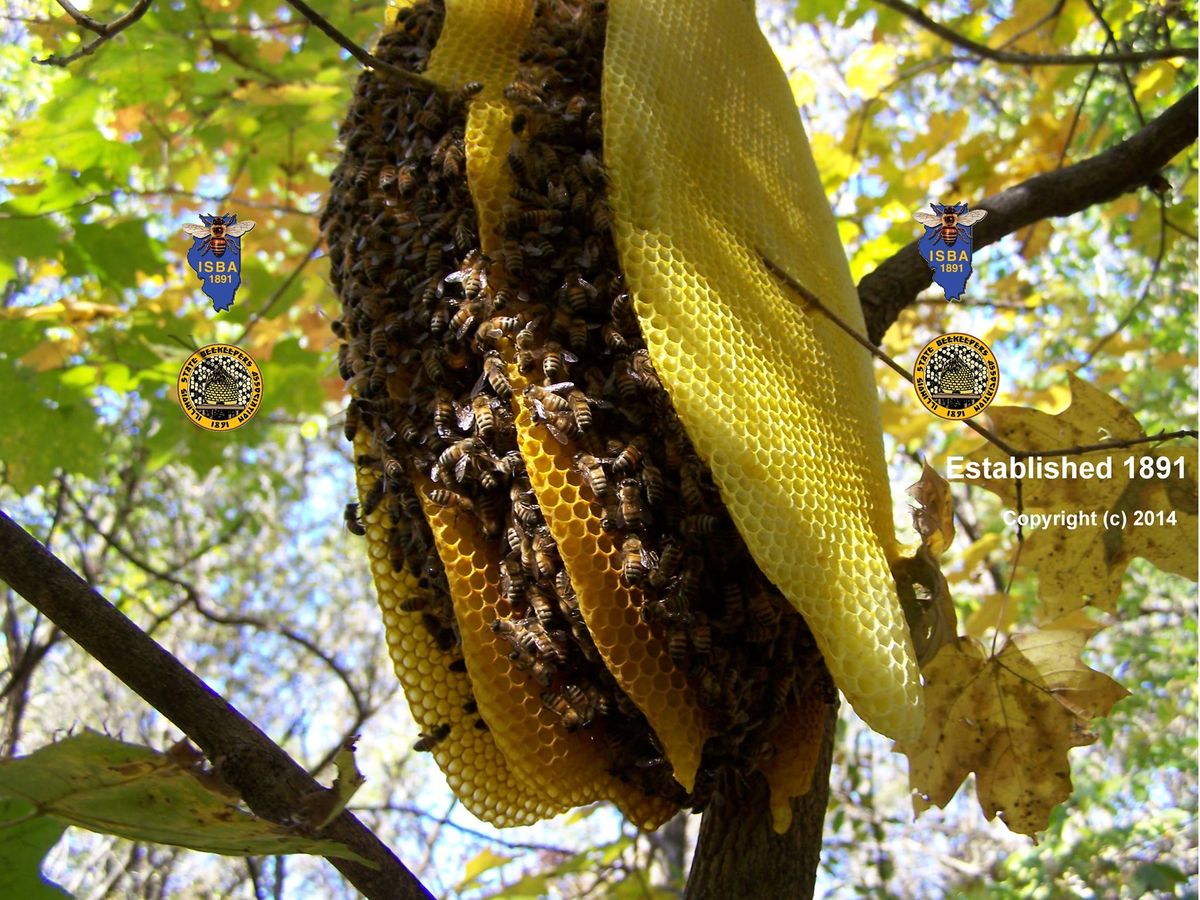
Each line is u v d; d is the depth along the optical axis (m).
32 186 0.66
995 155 0.74
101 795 0.23
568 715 0.27
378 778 1.73
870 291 0.45
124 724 1.51
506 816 0.30
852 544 0.27
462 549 0.28
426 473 0.29
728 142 0.32
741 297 0.29
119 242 0.64
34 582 0.29
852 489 0.29
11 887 0.24
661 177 0.29
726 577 0.27
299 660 1.67
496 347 0.28
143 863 1.36
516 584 0.27
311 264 0.80
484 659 0.28
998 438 0.38
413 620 0.31
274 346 0.75
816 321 0.32
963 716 0.38
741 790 0.33
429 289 0.29
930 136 0.75
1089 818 1.21
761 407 0.27
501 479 0.28
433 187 0.31
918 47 0.89
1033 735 0.38
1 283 0.65
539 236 0.28
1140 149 0.49
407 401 0.30
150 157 0.71
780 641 0.27
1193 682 1.28
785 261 0.31
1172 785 1.42
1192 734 1.32
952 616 0.34
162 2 0.64
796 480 0.27
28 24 0.65
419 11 0.35
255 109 0.68
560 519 0.26
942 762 0.38
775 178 0.34
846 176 0.78
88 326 0.69
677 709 0.26
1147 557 0.41
